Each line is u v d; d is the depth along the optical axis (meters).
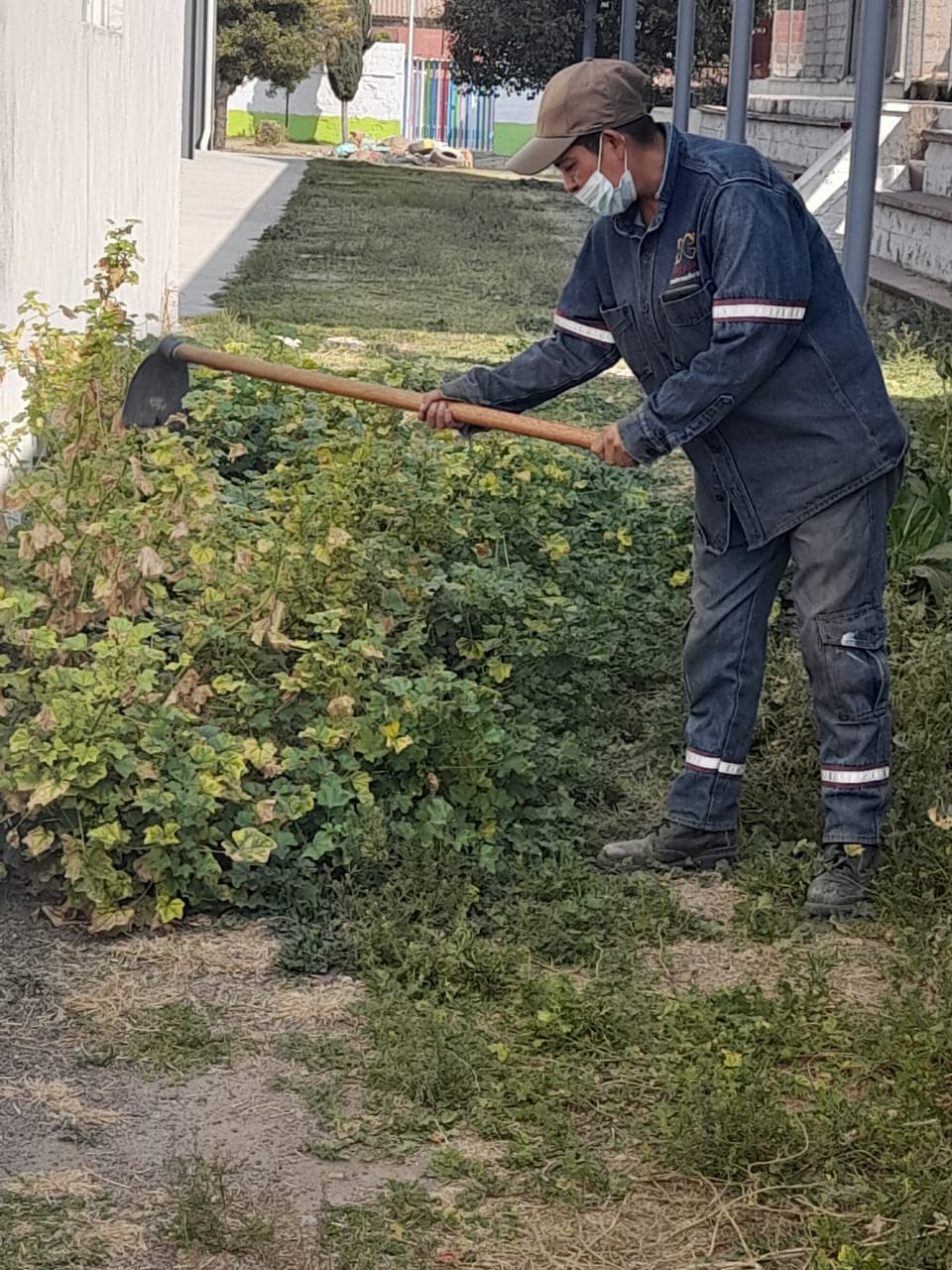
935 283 16.78
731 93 15.57
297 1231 3.26
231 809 4.64
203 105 39.47
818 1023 4.02
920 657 6.17
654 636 6.41
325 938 4.35
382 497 6.61
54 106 8.18
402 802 4.84
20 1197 3.32
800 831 5.13
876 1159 3.49
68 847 4.36
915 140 19.94
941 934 4.45
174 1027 3.96
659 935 4.48
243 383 8.15
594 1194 3.40
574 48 35.31
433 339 13.49
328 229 22.08
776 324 4.35
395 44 54.41
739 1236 3.29
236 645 5.32
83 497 5.50
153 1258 3.17
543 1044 3.90
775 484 4.68
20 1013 4.01
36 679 4.97
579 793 5.37
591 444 4.55
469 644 5.83
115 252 6.79
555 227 23.97
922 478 7.75
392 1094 3.71
